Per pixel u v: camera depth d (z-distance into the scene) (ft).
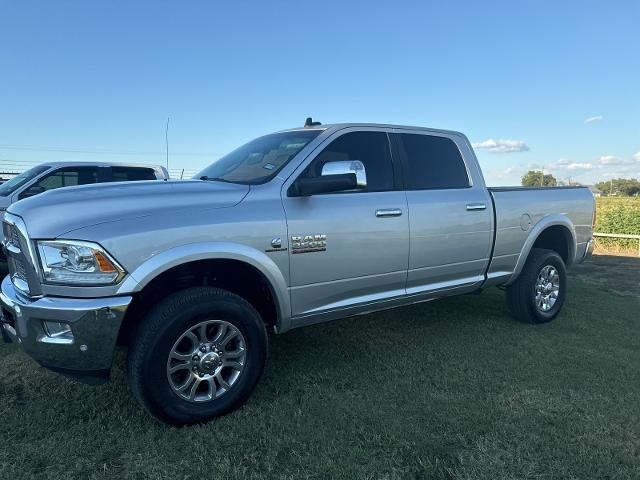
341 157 12.90
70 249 9.12
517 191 16.98
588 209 19.42
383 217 12.94
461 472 8.59
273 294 11.28
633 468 8.77
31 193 24.95
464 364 13.50
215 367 10.25
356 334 16.08
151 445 9.29
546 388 11.98
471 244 15.16
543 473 8.61
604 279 28.22
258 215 10.89
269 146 13.46
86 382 9.64
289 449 9.22
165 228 9.74
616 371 13.17
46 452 8.98
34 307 9.15
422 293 14.32
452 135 15.78
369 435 9.70
